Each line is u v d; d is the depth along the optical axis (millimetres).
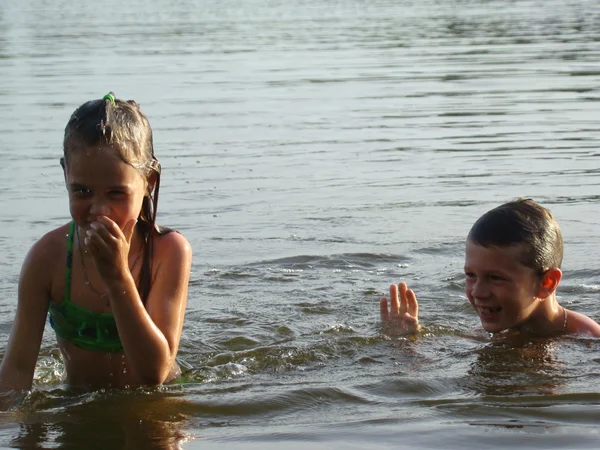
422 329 4895
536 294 4789
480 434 3262
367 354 4496
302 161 9305
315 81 14289
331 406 3656
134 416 3543
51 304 4012
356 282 5859
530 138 10258
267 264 6242
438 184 8367
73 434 3350
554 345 4609
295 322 5090
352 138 10383
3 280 5820
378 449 3135
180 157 9469
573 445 3139
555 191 8039
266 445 3199
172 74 14945
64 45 19047
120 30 22547
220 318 5145
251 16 26766
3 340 4773
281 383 4012
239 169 8984
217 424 3449
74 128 3561
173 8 30781
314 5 31094
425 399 3717
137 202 3637
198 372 4219
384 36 20312
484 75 14656
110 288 3518
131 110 3697
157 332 3676
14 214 7406
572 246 6496
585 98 12578
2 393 3775
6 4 33000
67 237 3953
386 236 6867
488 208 7551
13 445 3236
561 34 19766
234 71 15328
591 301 5379
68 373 4055
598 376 4035
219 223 7234
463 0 31078
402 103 12508
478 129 10789
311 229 7066
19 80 14305
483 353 4469
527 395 3734
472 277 4871
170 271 3934
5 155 9453
